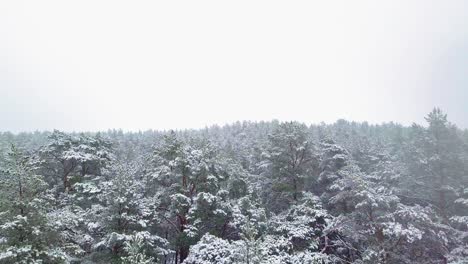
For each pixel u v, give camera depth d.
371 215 20.11
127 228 20.20
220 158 26.64
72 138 27.80
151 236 20.03
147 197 24.81
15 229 14.32
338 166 27.44
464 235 19.83
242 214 22.42
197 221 21.83
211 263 18.06
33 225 14.55
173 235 25.73
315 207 23.19
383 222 19.31
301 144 27.50
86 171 27.44
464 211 22.98
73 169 27.12
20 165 15.33
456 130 26.41
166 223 25.00
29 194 15.28
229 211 23.16
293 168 27.41
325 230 20.86
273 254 19.67
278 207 27.52
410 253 20.55
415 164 25.61
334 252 23.19
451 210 23.41
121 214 19.59
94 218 20.19
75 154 25.33
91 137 28.80
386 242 19.20
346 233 20.22
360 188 20.11
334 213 25.06
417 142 26.05
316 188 28.73
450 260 18.75
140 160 36.53
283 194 26.47
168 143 25.75
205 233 22.84
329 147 28.25
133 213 20.50
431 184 24.45
